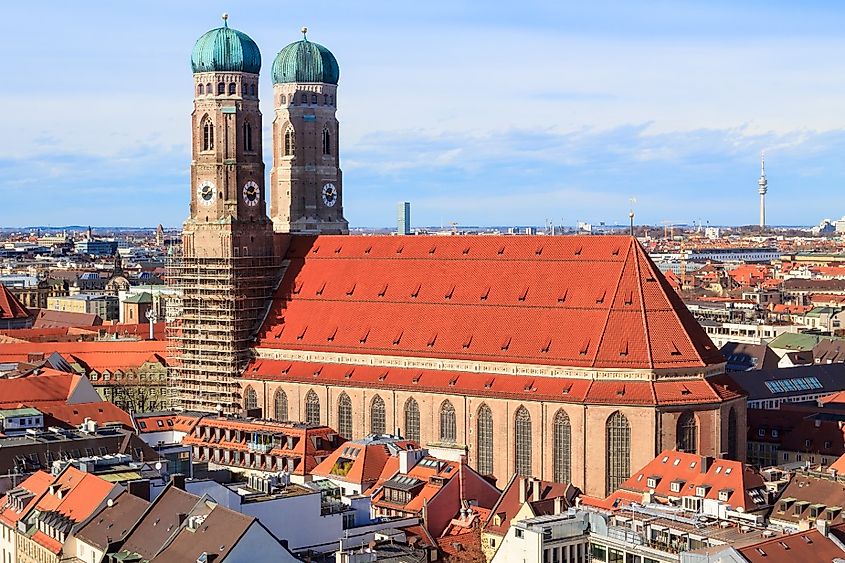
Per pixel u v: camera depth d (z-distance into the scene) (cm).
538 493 18900
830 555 13425
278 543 14425
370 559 15262
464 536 17650
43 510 17025
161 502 15638
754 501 18512
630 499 19512
